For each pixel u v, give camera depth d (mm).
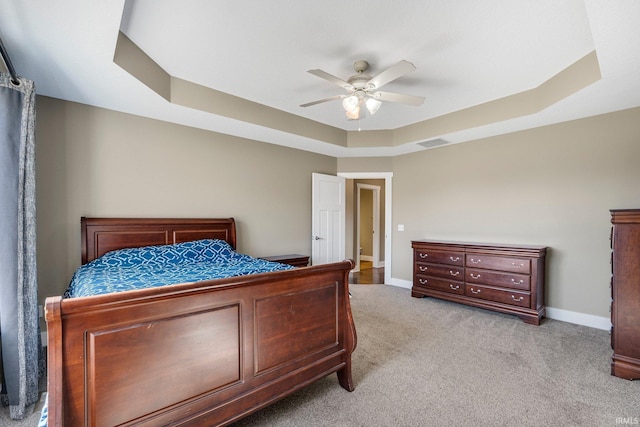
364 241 8156
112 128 3207
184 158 3699
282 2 1941
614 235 2314
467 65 2756
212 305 1562
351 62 2715
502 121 3549
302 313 1932
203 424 1510
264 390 1729
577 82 2697
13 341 1871
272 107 3854
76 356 1220
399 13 2045
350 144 4859
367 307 4066
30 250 2033
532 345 2871
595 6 1659
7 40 1970
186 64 2785
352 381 2244
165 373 1417
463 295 4012
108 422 1273
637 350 2223
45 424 1327
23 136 1971
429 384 2221
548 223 3701
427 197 4938
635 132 3133
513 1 1916
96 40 1992
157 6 1971
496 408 1939
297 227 4926
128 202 3301
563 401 2006
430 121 4250
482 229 4293
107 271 2557
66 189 2957
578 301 3479
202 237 3730
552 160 3668
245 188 4277
